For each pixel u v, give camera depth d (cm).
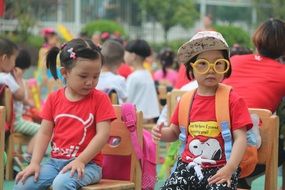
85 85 485
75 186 466
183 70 790
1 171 529
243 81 582
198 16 4509
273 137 512
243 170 505
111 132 529
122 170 530
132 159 523
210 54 469
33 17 3153
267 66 583
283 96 584
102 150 530
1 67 760
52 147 499
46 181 483
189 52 476
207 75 467
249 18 5150
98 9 4597
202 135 469
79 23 4303
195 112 473
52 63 543
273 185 514
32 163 491
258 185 751
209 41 466
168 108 680
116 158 532
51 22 3991
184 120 477
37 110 1030
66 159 488
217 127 467
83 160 476
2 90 737
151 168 548
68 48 487
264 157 514
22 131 789
